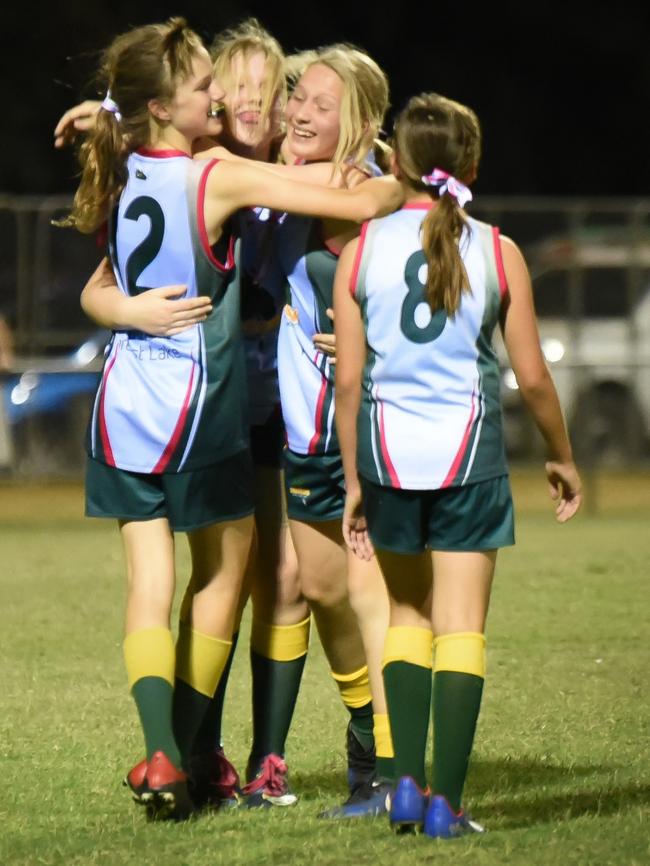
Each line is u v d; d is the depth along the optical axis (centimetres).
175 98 1573
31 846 1506
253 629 1755
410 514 1519
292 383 1666
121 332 1608
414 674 1537
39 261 5603
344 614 1702
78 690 2297
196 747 1708
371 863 1416
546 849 1441
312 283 1645
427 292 1492
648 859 1405
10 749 1938
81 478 5169
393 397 1512
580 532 4438
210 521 1600
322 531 1686
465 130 1520
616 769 1791
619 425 5225
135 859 1447
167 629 1583
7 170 8081
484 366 1514
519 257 1523
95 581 3491
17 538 4438
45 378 5156
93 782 1775
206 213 1567
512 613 2961
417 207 1533
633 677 2355
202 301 1571
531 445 5547
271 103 1709
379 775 1644
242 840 1512
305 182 1611
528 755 1867
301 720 2094
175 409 1575
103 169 1596
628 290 5906
